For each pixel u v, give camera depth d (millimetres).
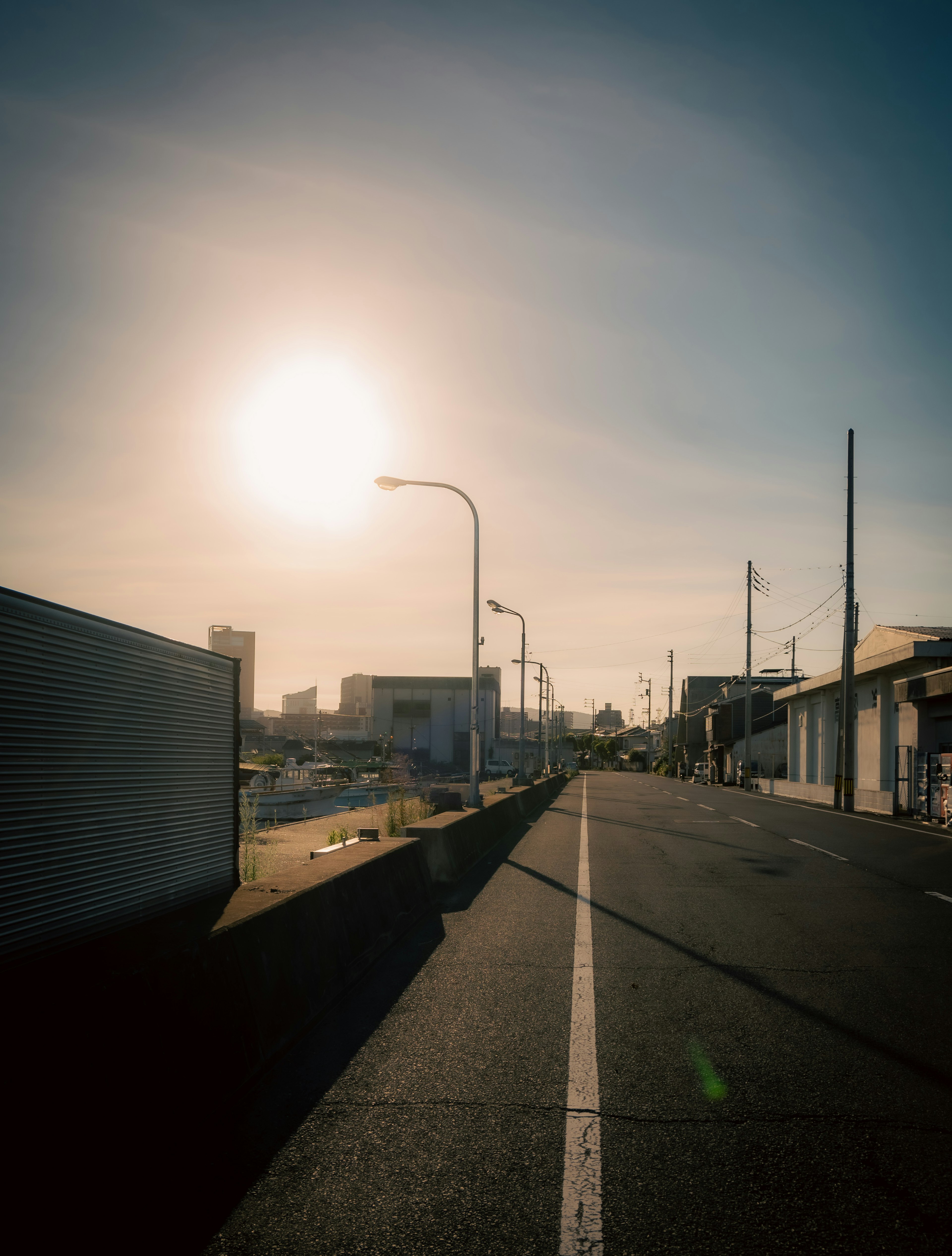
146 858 5297
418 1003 6355
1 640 3906
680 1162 3836
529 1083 4793
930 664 31516
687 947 8203
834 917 9672
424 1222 3311
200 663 6223
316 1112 4379
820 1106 4469
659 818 25328
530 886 12094
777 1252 3129
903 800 29875
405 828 12539
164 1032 3980
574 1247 3148
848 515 33219
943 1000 6391
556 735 118750
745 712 56719
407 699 119625
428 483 21453
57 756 4348
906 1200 3506
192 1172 3723
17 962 3996
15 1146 2932
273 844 15906
